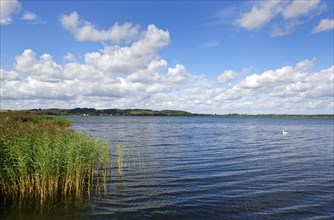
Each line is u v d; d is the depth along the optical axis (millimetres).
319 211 13539
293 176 20578
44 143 16234
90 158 17031
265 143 44156
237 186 17656
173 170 21859
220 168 23047
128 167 22516
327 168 23656
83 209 13156
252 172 21703
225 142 44781
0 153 14242
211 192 16281
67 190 15648
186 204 14164
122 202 14211
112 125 100000
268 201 14875
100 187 16688
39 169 14531
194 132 69688
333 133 70000
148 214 12805
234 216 12812
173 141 44625
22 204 13484
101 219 12133
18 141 15625
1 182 13953
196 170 22078
